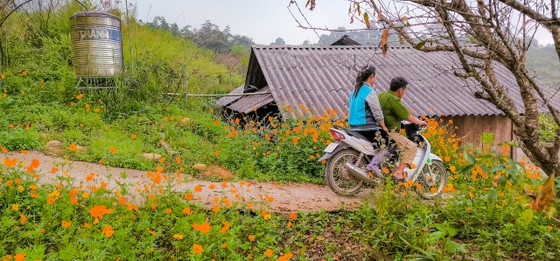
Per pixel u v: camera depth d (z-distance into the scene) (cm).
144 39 1630
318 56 1389
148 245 392
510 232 447
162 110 1022
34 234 373
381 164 582
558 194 261
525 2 228
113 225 401
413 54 1487
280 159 771
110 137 805
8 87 975
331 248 434
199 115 1055
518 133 273
